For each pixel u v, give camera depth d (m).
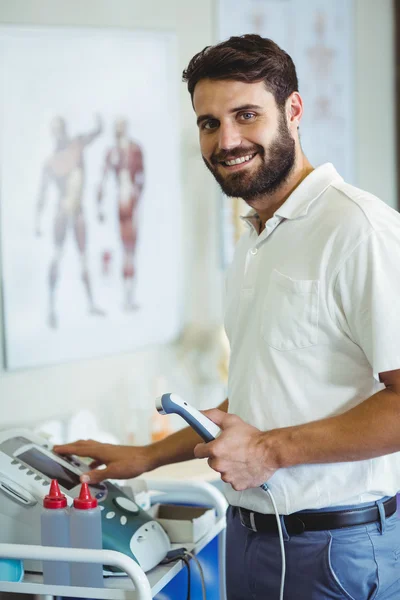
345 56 3.57
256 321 1.52
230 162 1.51
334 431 1.37
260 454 1.40
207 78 1.48
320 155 3.48
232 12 3.09
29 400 2.54
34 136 2.49
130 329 2.81
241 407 1.53
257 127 1.48
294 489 1.44
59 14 2.57
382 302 1.34
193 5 2.96
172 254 2.94
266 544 1.49
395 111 3.82
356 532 1.43
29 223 2.49
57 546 1.48
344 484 1.42
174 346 2.99
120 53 2.72
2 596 1.55
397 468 1.47
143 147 2.82
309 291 1.42
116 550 1.50
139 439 2.87
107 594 1.43
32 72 2.48
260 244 1.55
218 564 1.95
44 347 2.55
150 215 2.86
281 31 3.29
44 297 2.54
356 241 1.38
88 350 2.68
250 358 1.52
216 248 3.09
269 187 1.53
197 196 3.02
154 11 2.84
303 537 1.44
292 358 1.45
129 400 2.83
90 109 2.64
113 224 2.73
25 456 1.65
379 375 1.37
